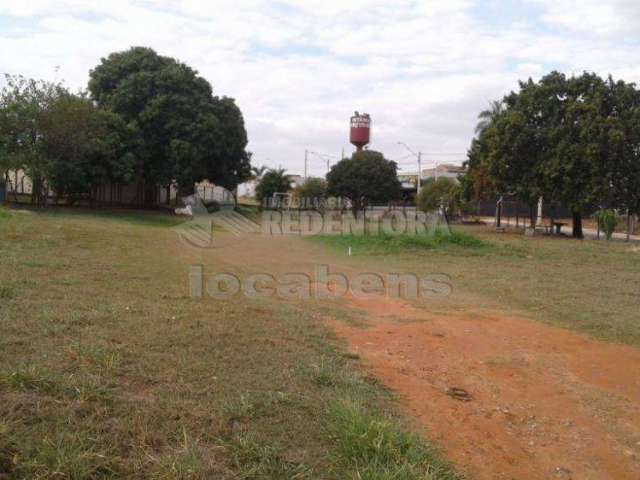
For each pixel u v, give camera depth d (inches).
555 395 219.8
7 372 167.8
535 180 1091.3
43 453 128.8
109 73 1298.0
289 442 148.6
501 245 800.9
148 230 808.3
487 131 1189.1
